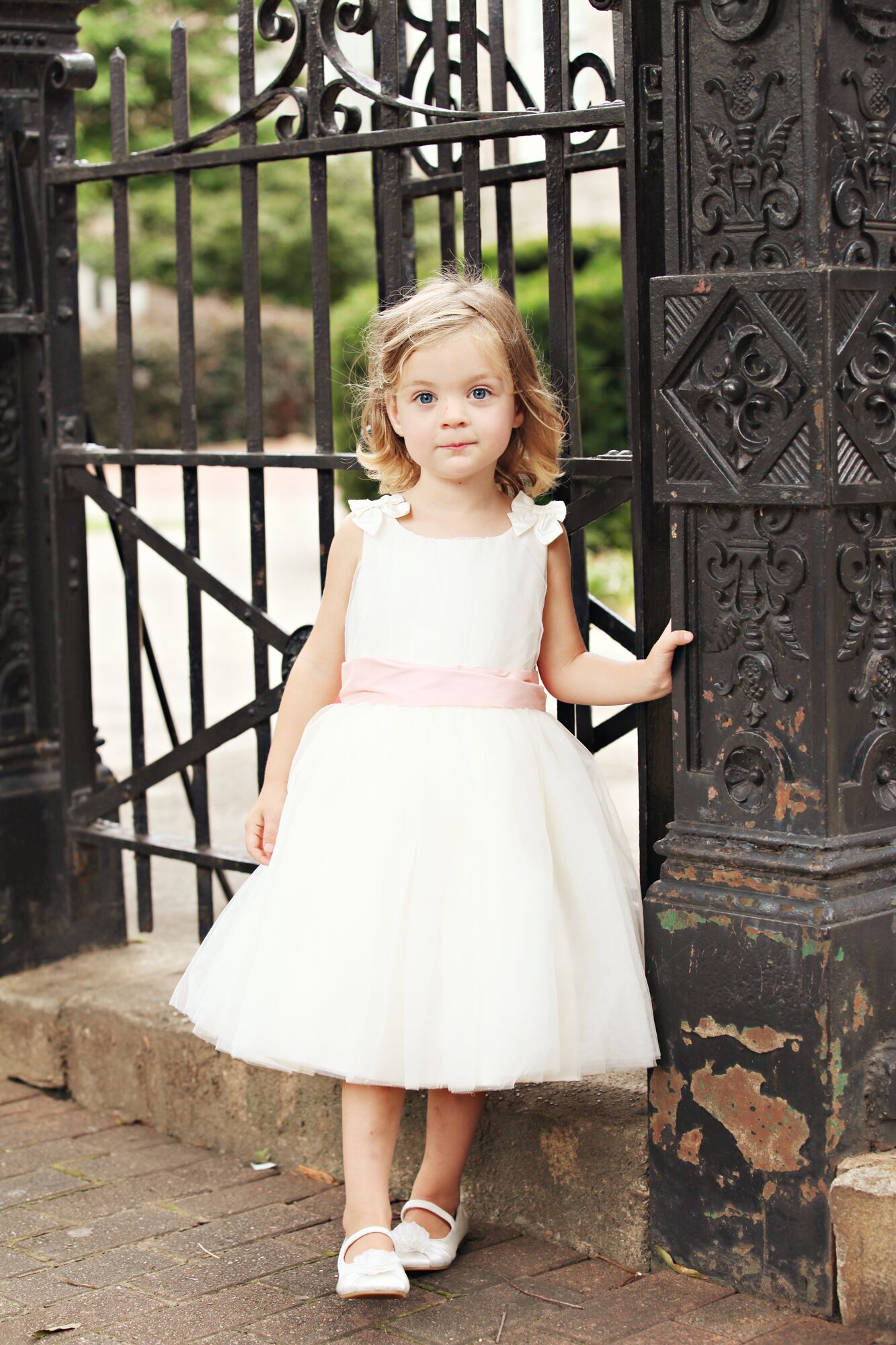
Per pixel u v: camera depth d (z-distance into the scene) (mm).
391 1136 2285
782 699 2117
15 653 3436
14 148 3375
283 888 2275
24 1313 2244
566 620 2438
